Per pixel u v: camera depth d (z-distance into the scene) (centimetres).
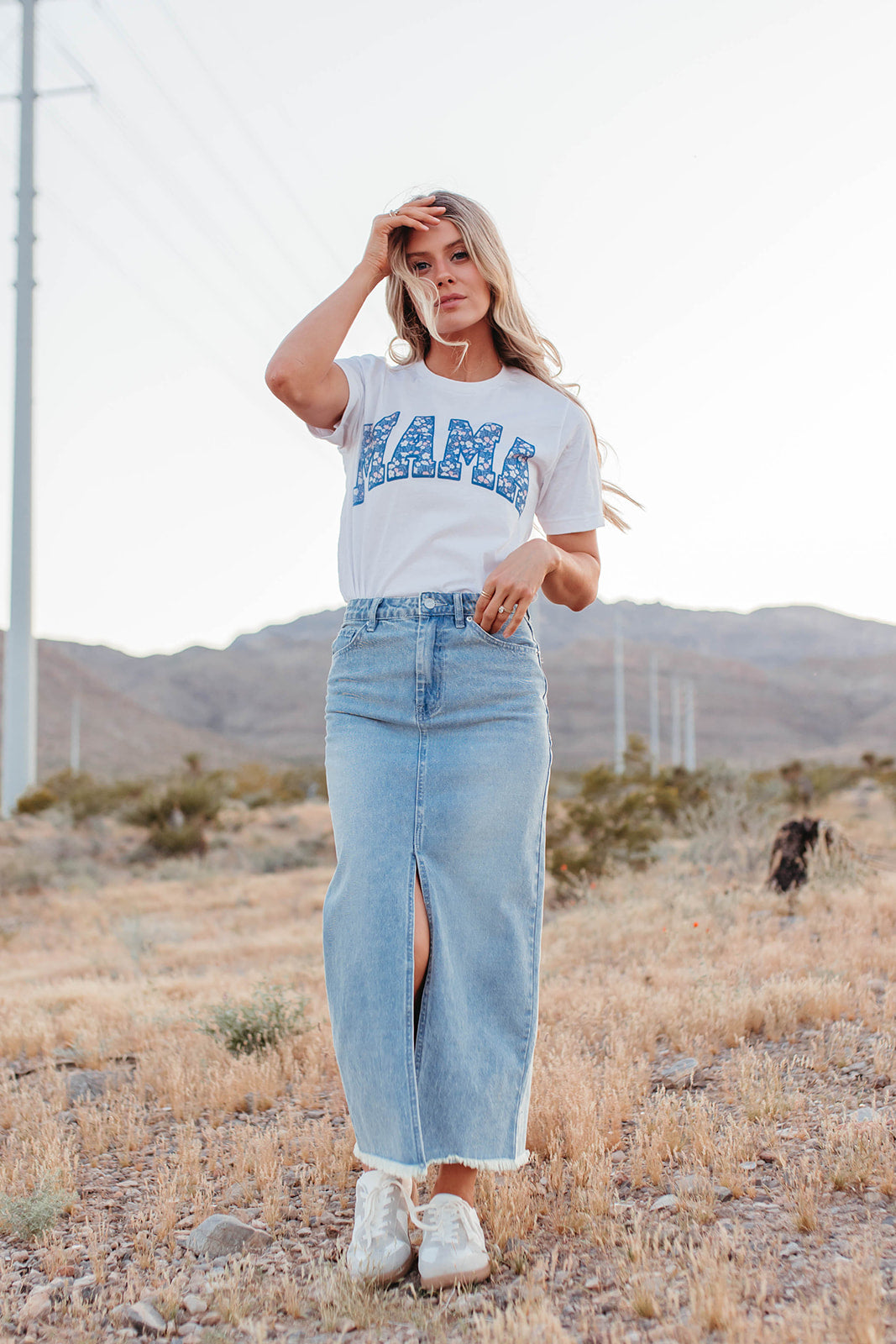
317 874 2008
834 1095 347
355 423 265
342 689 252
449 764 241
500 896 246
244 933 1193
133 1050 529
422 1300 225
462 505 249
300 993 611
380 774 242
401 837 239
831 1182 270
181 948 1055
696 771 2383
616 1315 214
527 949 251
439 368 270
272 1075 443
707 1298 206
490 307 266
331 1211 295
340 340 253
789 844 978
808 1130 317
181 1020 571
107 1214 307
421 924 238
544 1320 204
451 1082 233
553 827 1620
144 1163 354
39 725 13450
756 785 1490
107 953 1051
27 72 3114
